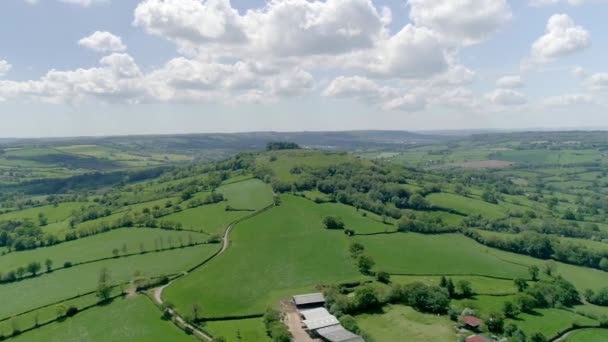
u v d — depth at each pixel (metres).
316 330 101.44
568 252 165.62
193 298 119.06
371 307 116.75
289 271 140.25
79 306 115.75
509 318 110.12
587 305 124.94
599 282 145.00
